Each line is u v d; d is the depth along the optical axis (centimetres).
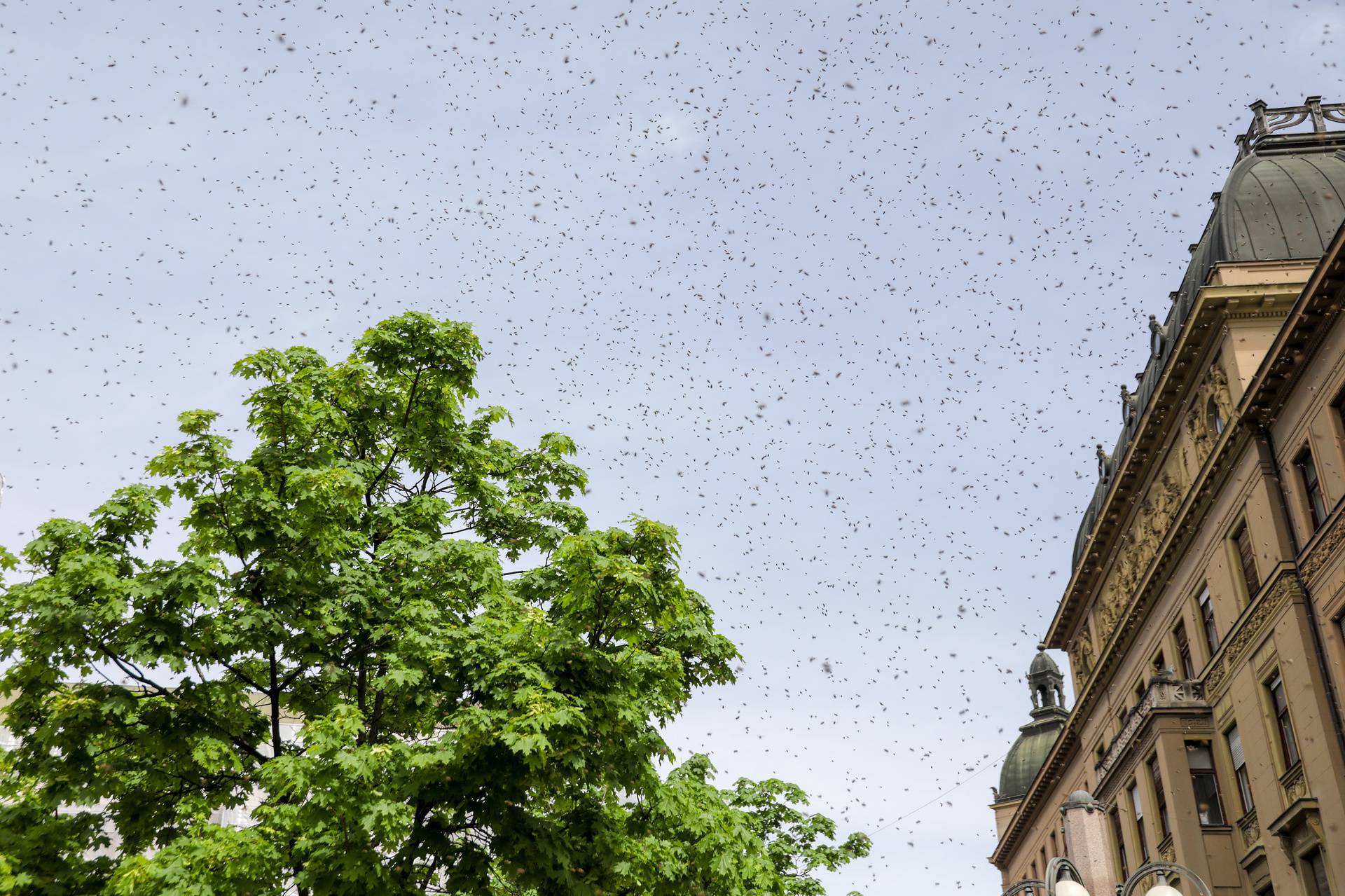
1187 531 3597
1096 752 4769
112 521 1667
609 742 1573
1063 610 4984
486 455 1970
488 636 1638
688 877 1728
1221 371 3388
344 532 1688
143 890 1352
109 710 1521
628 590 1611
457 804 1541
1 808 1565
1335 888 2761
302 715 1831
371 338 1908
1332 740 2795
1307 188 3659
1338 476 2805
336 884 1437
